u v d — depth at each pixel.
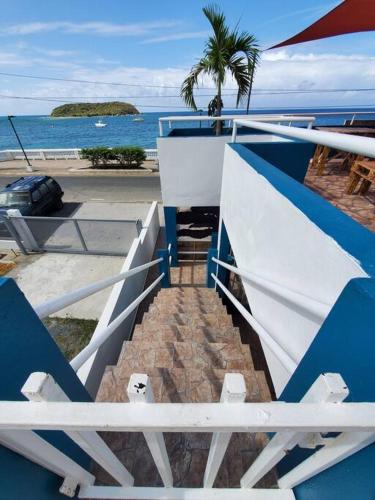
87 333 3.56
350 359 0.57
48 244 5.51
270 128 1.29
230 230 2.50
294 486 0.91
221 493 0.92
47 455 0.74
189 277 5.11
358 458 0.55
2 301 0.67
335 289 0.73
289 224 1.02
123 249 5.44
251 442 1.32
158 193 9.62
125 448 1.32
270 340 1.08
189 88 5.23
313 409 0.47
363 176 2.61
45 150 15.78
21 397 0.73
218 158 3.91
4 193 6.45
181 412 0.48
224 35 4.48
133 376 0.53
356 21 3.12
